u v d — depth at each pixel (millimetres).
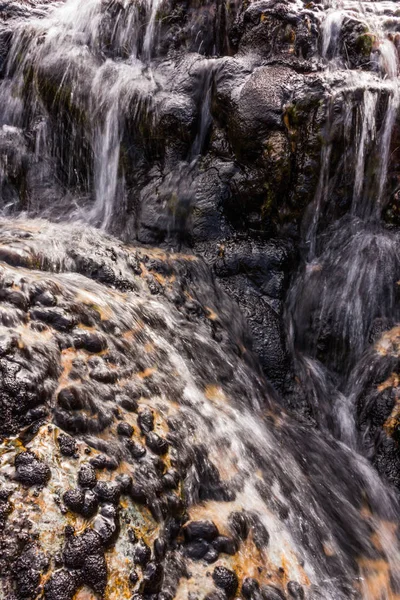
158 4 5117
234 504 2367
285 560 2281
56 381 2162
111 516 1871
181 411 2564
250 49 4602
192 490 2268
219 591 1961
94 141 4852
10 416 1963
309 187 4148
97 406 2195
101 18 5270
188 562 2025
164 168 4582
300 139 4109
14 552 1686
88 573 1731
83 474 1919
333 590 2328
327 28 4613
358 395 4023
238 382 3225
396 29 4910
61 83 4930
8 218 4676
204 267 4055
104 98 4758
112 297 2912
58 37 5180
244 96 4211
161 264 3641
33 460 1873
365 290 4316
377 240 4375
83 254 3215
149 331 2881
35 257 2963
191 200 4352
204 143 4598
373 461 3629
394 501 3395
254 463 2652
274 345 3814
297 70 4344
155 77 4824
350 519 2871
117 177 4742
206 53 5027
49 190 5016
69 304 2521
